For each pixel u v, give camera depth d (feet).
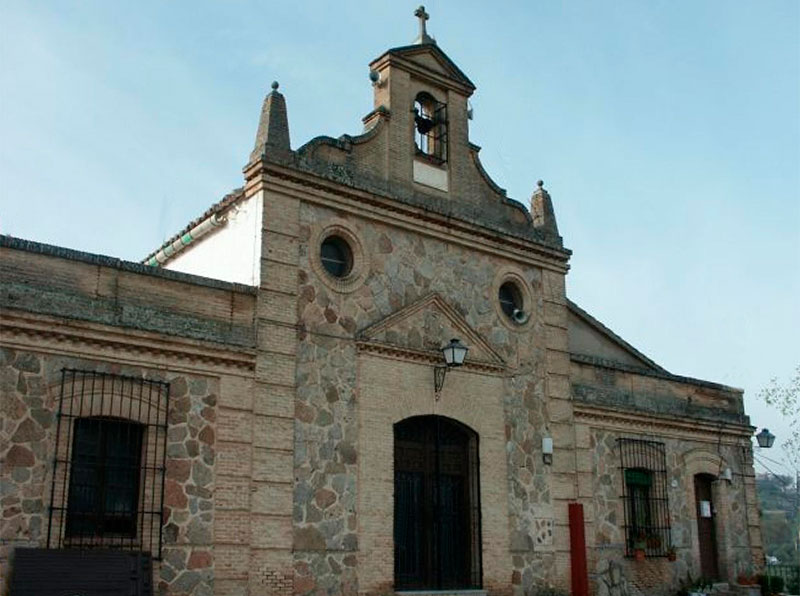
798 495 104.22
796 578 84.33
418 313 59.52
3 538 40.81
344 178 57.41
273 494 49.70
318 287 54.70
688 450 77.56
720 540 78.74
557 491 64.80
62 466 43.04
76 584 40.42
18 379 42.57
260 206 53.47
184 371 48.14
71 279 45.27
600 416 70.08
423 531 57.52
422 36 65.82
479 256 64.95
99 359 45.32
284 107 55.77
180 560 45.73
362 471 53.88
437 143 65.46
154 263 65.72
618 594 67.36
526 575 61.21
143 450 46.06
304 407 52.26
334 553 51.55
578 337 75.51
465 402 60.80
